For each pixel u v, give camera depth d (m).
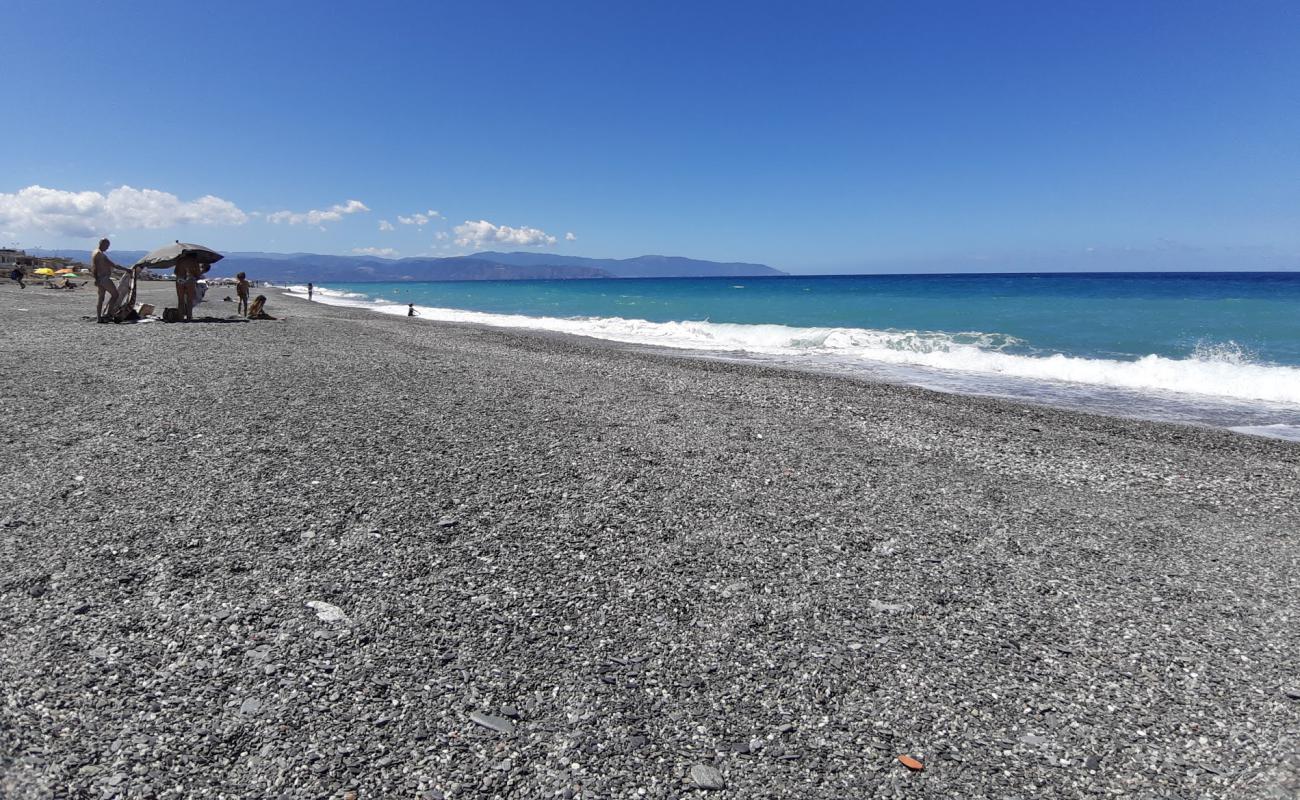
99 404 9.63
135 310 23.06
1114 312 37.44
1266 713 3.65
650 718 3.44
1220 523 7.01
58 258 79.19
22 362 12.86
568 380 14.48
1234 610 4.93
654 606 4.62
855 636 4.34
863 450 9.37
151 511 5.86
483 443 8.59
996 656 4.17
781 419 11.27
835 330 28.94
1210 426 12.48
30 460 7.08
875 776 3.09
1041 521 6.78
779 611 4.64
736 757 3.18
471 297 84.25
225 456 7.46
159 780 2.85
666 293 87.81
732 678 3.82
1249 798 3.00
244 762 2.99
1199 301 45.44
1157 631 4.56
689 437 9.56
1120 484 8.30
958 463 8.94
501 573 5.02
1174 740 3.41
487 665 3.84
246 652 3.85
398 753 3.09
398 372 14.19
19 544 5.13
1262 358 20.06
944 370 19.50
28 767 2.88
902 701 3.67
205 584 4.63
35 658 3.69
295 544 5.33
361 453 7.84
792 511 6.68
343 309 47.41
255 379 12.22
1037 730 3.46
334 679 3.63
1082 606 4.91
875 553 5.73
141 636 3.96
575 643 4.12
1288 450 10.27
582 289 123.00
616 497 6.80
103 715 3.25
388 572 4.94
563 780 2.97
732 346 26.22
